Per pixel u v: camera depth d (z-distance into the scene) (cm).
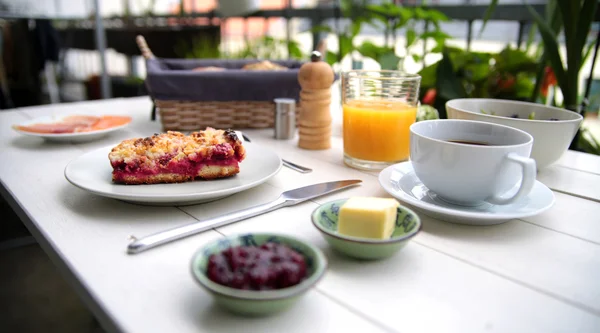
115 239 55
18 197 67
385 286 46
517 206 63
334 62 177
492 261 52
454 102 91
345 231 51
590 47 130
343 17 220
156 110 128
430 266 50
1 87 254
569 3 112
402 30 217
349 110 83
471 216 57
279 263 40
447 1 204
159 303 43
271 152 82
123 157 67
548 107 87
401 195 63
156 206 65
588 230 60
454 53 146
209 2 307
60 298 146
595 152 128
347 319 41
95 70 397
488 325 41
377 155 83
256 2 217
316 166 85
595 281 48
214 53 230
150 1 354
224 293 38
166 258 51
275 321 41
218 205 66
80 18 356
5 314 136
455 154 58
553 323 41
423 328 40
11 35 276
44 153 91
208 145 70
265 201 68
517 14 168
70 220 60
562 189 76
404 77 84
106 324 42
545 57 129
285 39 227
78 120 107
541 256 53
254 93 106
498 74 140
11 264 163
